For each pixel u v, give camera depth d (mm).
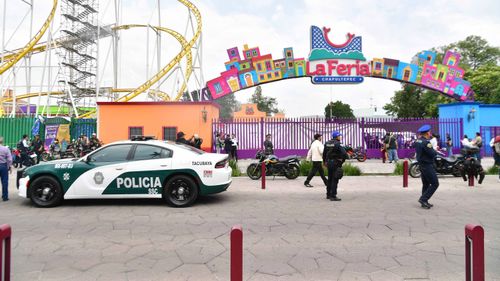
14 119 21422
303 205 8102
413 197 9102
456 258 4520
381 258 4535
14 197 9352
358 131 20953
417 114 52188
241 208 7770
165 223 6418
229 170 8594
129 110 19688
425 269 4148
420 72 22188
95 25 31891
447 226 6121
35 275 4020
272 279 3887
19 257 4617
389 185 11219
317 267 4238
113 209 7688
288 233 5723
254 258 4559
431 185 7660
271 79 21953
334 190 8680
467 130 20984
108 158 8117
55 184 7922
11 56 30828
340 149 8594
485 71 38094
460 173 12781
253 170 12945
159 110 19641
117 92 35906
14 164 18484
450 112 22094
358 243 5172
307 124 21062
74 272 4105
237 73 21891
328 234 5656
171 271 4133
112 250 4898
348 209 7625
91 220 6672
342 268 4199
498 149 12648
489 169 14125
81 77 33406
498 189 10297
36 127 21062
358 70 21906
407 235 5574
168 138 19562
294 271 4117
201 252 4809
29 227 6152
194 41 29438
